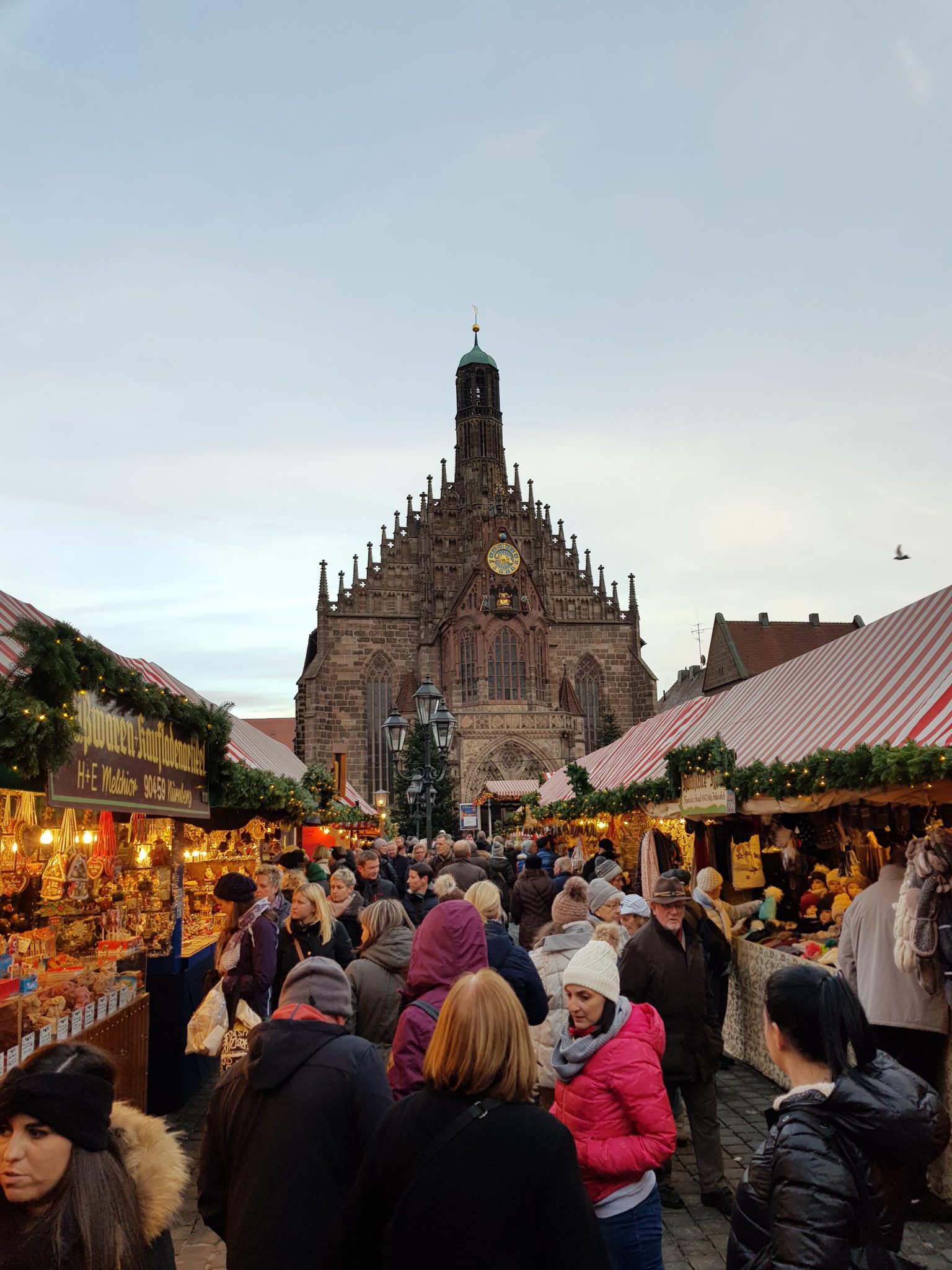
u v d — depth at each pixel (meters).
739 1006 11.93
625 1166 4.34
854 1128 2.98
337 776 34.69
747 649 63.62
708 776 12.63
